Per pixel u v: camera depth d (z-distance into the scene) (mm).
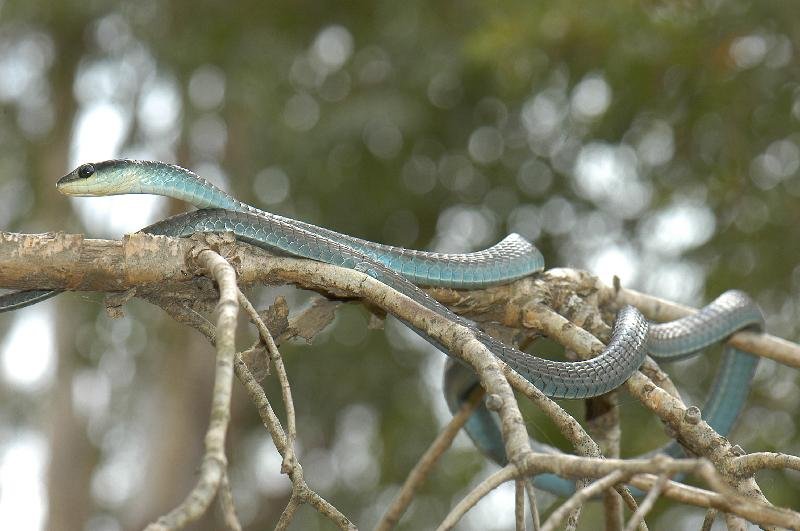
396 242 18125
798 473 13531
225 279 4520
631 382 5715
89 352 20266
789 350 7934
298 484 4504
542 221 17078
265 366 6211
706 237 14133
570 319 6777
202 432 19219
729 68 13492
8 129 18859
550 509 14508
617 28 13477
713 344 7699
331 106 16859
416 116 16453
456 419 5039
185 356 19344
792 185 13734
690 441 5426
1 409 23047
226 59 16297
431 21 16672
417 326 5141
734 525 4594
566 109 15305
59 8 17250
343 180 17469
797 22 13117
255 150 17812
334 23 17234
